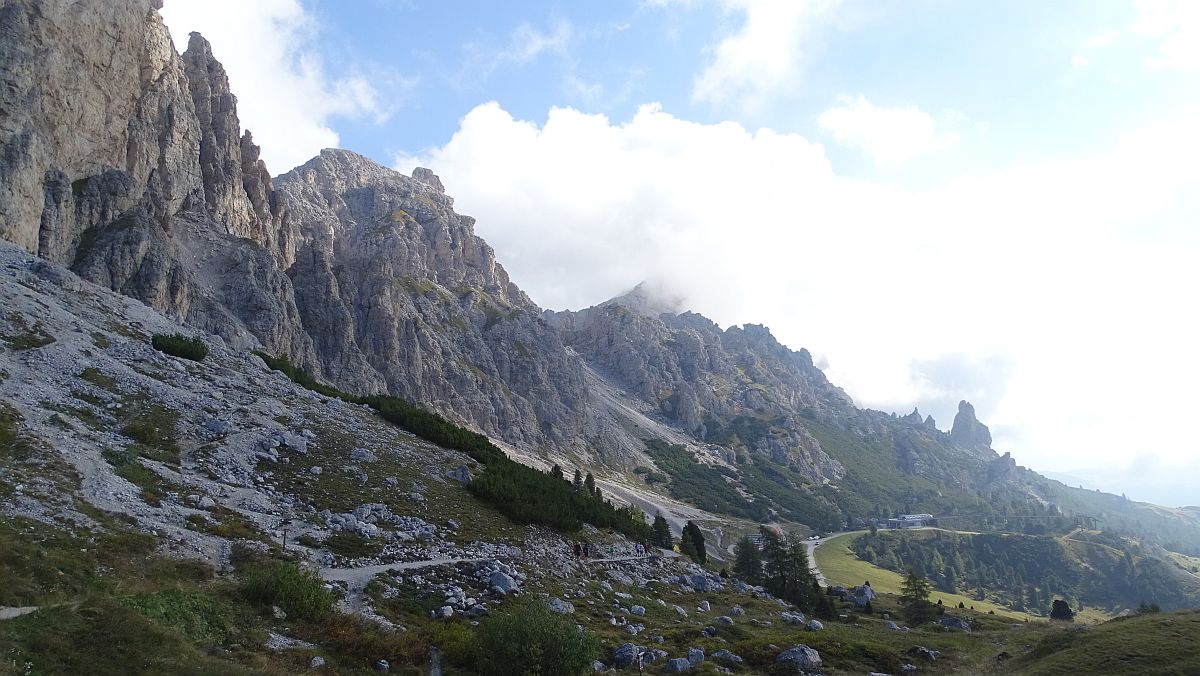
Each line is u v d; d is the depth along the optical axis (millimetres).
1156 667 32688
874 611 105125
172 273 154375
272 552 40688
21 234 109812
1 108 110875
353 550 47500
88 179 143000
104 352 66688
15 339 59719
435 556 51812
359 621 34594
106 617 24234
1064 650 38938
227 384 74938
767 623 66188
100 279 132000
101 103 146250
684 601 70000
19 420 43156
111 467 42875
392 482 66812
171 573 31859
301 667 27875
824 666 45062
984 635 67062
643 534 104438
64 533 30969
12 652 20266
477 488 75562
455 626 36875
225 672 24516
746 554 132250
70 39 134125
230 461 55562
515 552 60750
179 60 198125
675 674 40031
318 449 67125
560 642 32188
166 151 183000
